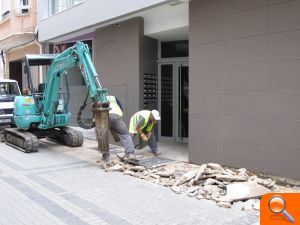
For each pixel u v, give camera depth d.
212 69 8.03
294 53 6.60
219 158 7.98
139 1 9.43
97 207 5.61
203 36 8.20
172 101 11.27
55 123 10.83
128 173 7.54
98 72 11.82
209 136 8.17
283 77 6.78
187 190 6.34
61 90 11.12
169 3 8.78
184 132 11.18
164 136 11.48
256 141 7.27
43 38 14.73
